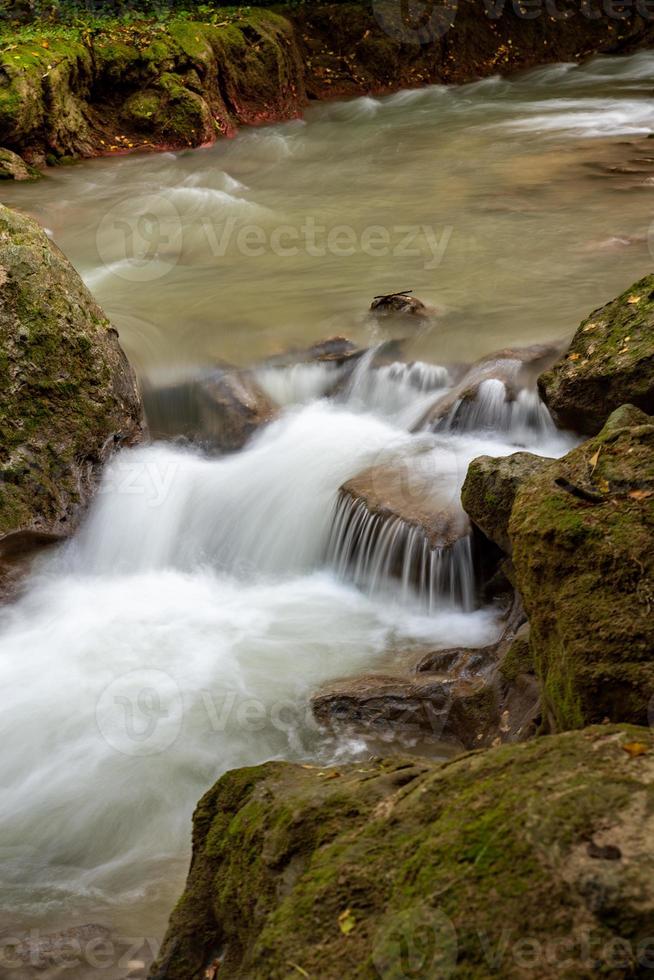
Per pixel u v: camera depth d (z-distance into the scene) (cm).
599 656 338
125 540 662
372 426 716
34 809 444
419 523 570
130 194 1250
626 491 380
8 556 632
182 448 734
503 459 527
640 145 1414
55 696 518
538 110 1738
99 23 1575
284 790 300
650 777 230
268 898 267
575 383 591
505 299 846
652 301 599
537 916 206
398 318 816
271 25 1750
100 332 691
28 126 1301
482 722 451
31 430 643
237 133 1595
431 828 239
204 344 801
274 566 632
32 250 662
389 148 1502
